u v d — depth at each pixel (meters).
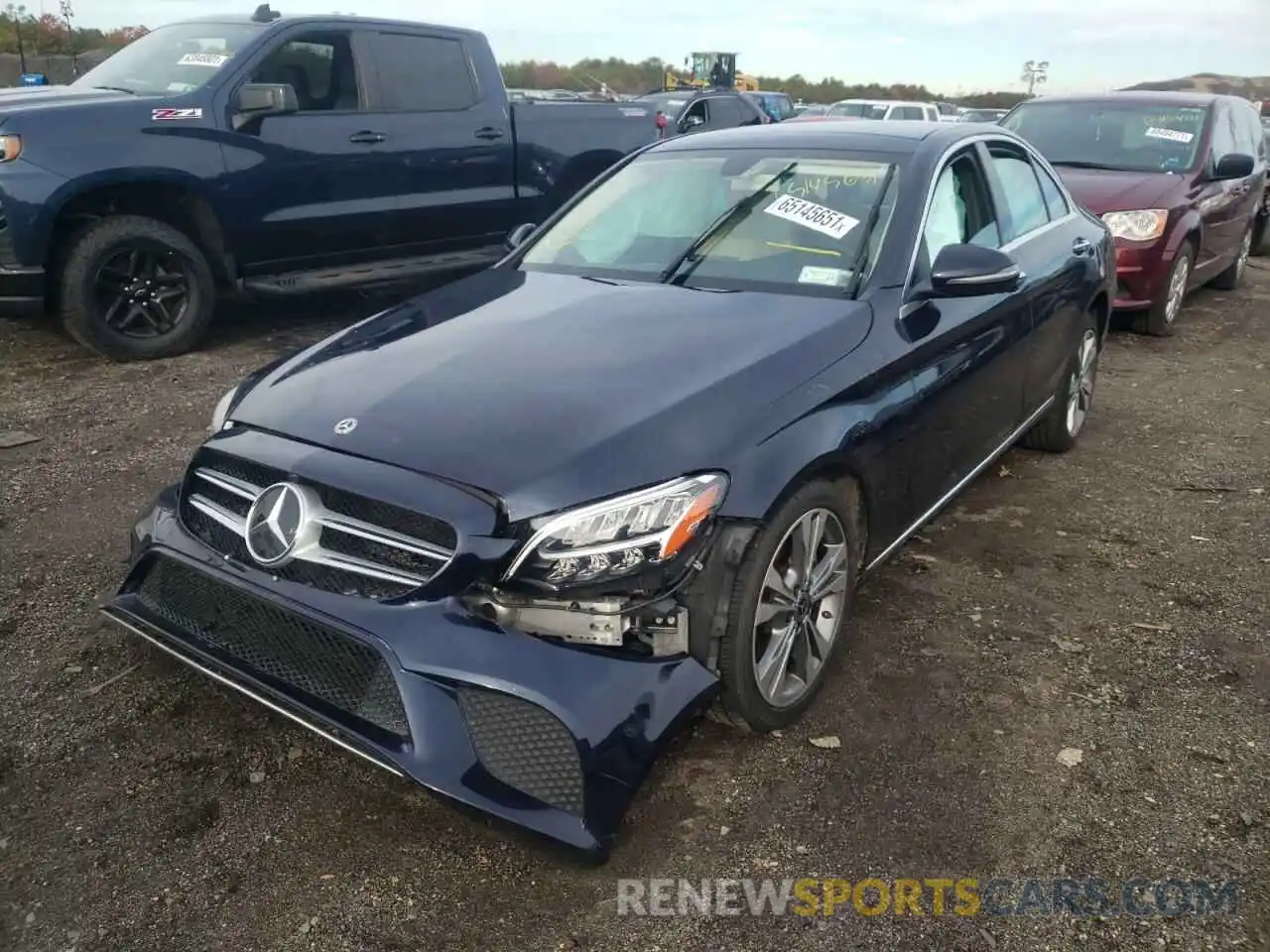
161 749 2.90
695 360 2.93
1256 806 2.71
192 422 5.46
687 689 2.54
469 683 2.35
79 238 6.09
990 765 2.87
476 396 2.75
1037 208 4.86
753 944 2.29
